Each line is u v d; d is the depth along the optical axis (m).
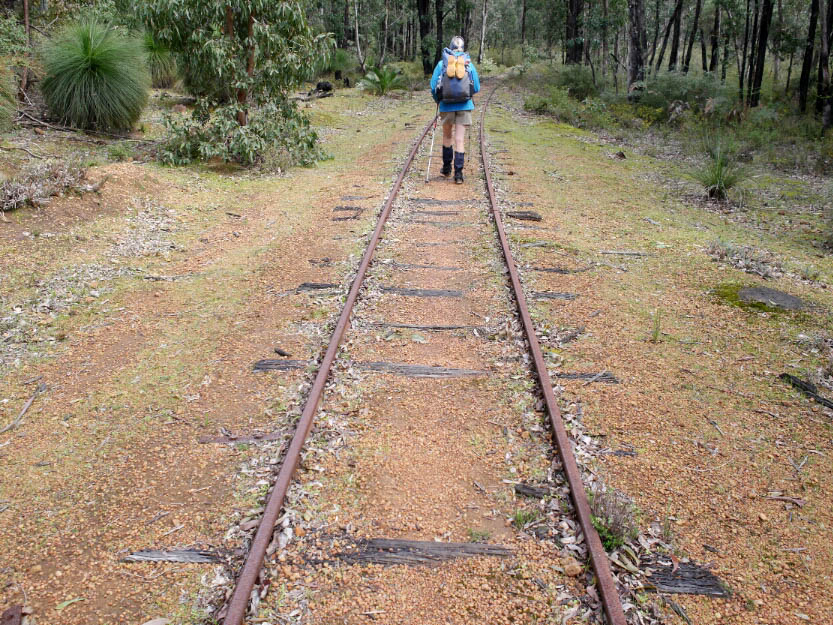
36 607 2.70
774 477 3.54
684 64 27.61
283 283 6.13
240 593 2.66
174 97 17.39
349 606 2.71
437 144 13.30
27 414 4.10
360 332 5.14
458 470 3.59
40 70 11.89
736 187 10.75
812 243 7.91
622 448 3.76
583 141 15.72
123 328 5.28
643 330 5.29
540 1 35.94
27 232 6.76
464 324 5.32
